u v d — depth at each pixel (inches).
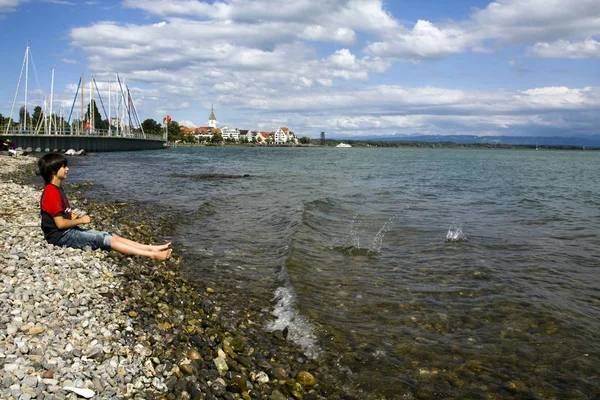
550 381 219.6
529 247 486.6
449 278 374.3
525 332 271.3
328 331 271.0
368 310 305.4
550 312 298.7
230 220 634.2
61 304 251.1
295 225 572.1
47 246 351.3
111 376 192.4
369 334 269.0
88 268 321.4
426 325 282.2
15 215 503.5
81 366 192.7
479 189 1177.4
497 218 689.0
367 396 207.0
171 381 197.2
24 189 746.2
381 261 428.8
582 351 248.1
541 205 856.3
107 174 1423.5
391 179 1491.1
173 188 1056.2
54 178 356.2
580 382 218.4
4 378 169.3
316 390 211.2
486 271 393.1
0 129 2891.2
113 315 252.7
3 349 191.3
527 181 1487.5
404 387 214.1
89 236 353.7
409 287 351.9
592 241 519.8
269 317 295.4
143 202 790.5
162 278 343.3
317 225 591.5
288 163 2586.1
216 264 411.5
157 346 226.8
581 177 1744.6
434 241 515.8
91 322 237.5
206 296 324.8
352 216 686.5
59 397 165.6
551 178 1663.4
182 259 422.9
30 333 210.4
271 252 460.1
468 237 538.9
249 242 502.6
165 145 6412.4
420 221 650.8
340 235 540.4
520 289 344.2
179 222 607.2
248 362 225.5
